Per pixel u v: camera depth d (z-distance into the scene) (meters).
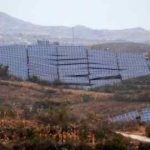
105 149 95.38
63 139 95.94
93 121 138.00
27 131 97.31
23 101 190.50
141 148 100.44
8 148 87.25
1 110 126.06
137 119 164.38
